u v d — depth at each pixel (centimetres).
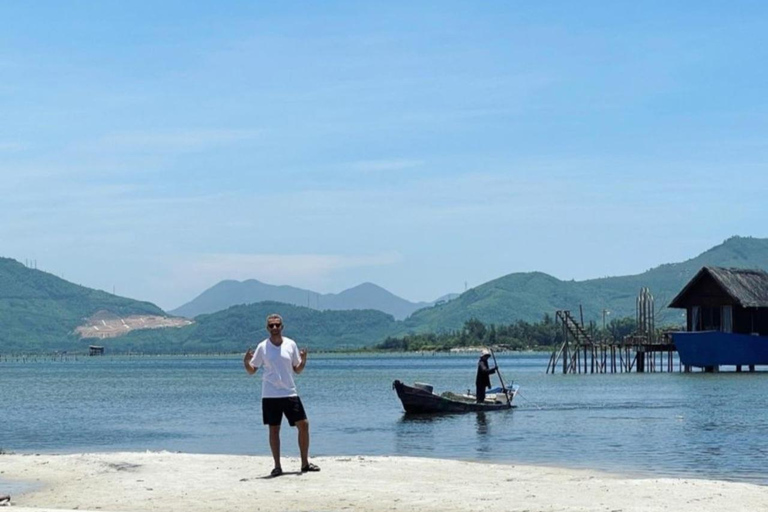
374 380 9838
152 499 1695
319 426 3794
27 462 2236
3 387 8650
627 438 3166
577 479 1920
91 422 4316
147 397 6656
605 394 5869
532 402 5106
